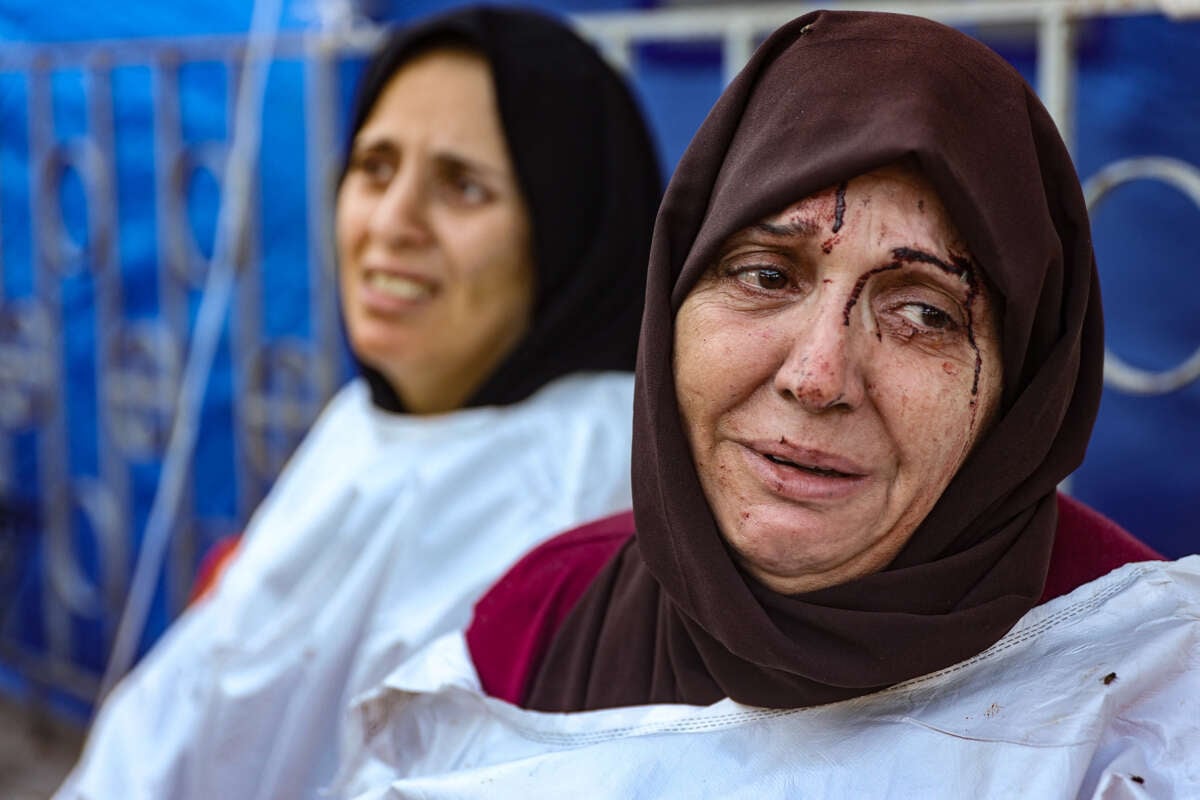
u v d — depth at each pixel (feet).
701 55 8.00
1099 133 7.04
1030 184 3.07
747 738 3.37
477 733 4.07
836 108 3.06
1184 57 6.79
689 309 3.28
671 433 3.27
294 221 9.01
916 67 3.03
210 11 9.41
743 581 3.20
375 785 4.26
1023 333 3.10
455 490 5.51
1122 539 3.41
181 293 9.27
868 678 3.10
